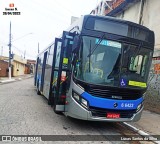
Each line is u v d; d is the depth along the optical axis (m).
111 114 6.73
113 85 6.78
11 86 23.36
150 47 7.51
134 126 8.13
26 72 71.56
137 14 14.78
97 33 6.91
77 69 6.73
